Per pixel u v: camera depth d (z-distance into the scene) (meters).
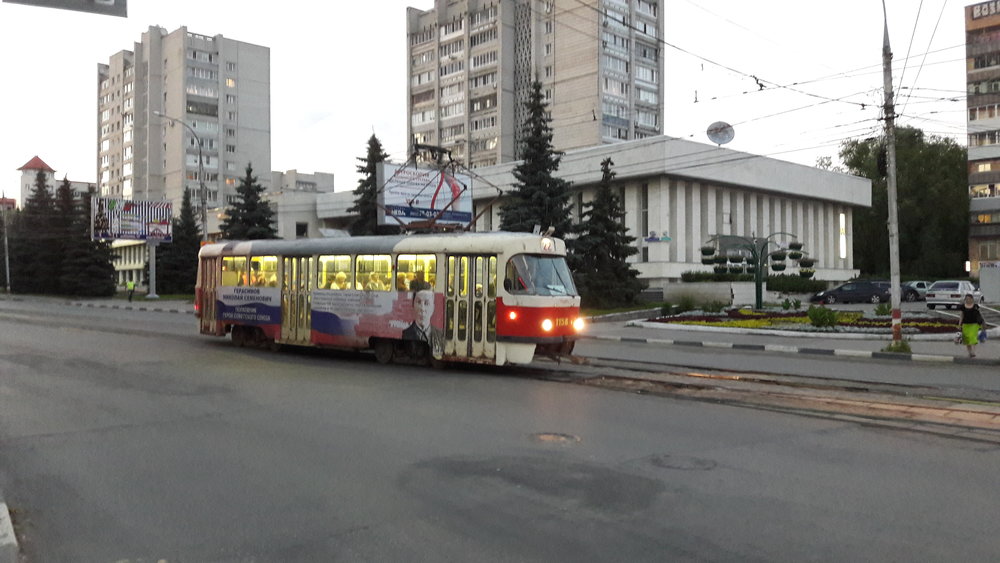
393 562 4.72
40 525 5.45
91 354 17.05
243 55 107.19
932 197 67.69
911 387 12.84
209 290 20.27
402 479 6.60
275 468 7.00
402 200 37.09
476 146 94.38
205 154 102.94
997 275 44.97
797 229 60.62
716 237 42.09
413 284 15.46
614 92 85.12
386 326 15.83
